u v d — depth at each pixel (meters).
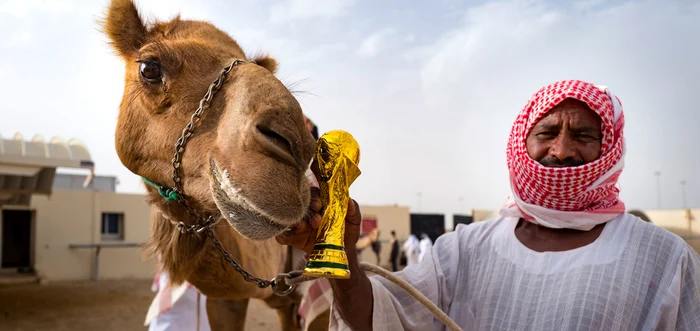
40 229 24.83
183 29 2.94
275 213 1.96
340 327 2.35
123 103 2.96
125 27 2.99
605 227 2.32
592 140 2.31
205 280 3.21
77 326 11.47
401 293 2.50
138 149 2.75
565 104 2.34
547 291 2.24
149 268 27.52
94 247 26.02
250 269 3.32
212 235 2.58
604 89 2.46
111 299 16.47
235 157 2.11
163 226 3.09
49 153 13.31
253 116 2.14
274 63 3.45
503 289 2.36
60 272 25.12
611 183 2.30
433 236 38.09
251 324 11.59
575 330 2.12
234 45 2.89
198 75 2.56
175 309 4.67
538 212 2.31
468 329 2.44
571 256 2.27
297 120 2.16
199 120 2.41
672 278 2.12
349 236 2.13
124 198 27.39
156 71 2.61
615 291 2.13
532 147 2.38
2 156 12.55
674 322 2.10
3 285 21.59
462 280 2.55
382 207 36.16
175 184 2.49
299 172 2.07
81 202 26.03
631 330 2.11
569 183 2.22
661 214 28.14
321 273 1.87
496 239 2.53
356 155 2.02
